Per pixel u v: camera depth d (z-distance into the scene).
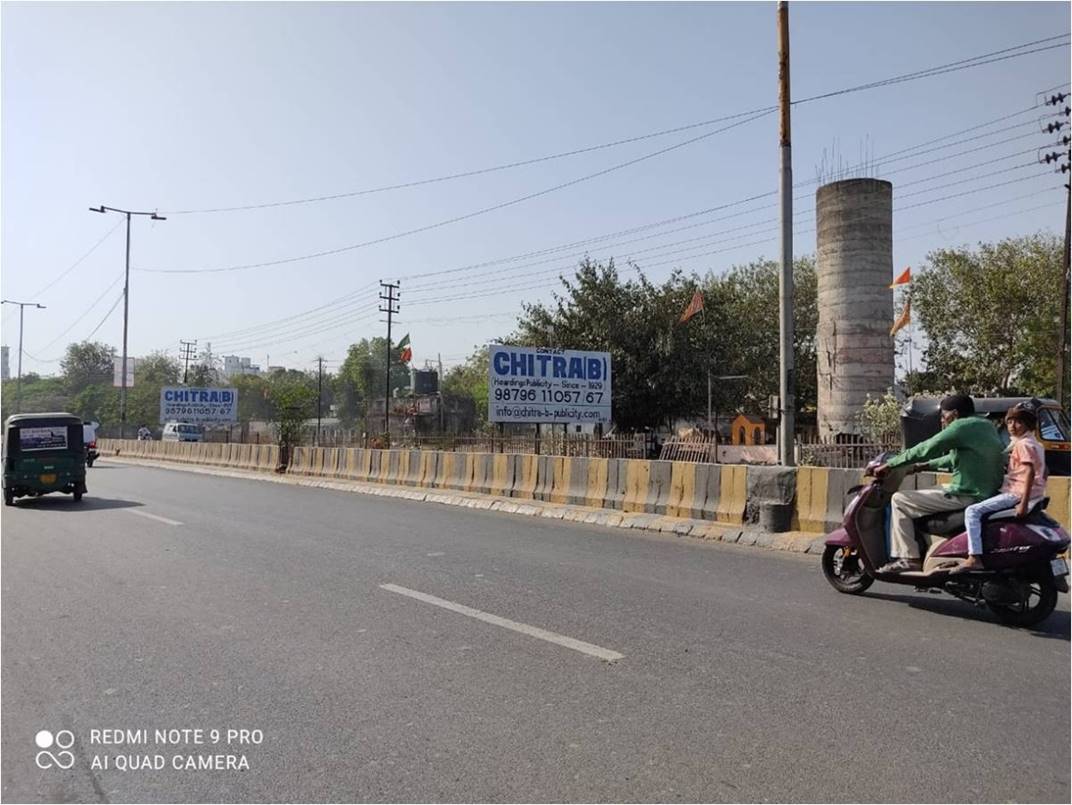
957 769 3.71
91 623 6.41
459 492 16.56
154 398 73.56
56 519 13.22
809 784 3.57
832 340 32.06
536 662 5.30
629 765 3.78
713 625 6.21
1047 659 5.36
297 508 14.86
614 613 6.59
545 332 36.03
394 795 3.52
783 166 12.14
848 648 5.60
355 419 67.44
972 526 6.29
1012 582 6.12
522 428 37.34
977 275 38.78
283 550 9.79
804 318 48.25
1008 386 39.22
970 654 5.46
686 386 34.00
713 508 11.43
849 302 31.59
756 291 49.47
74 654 5.61
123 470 28.31
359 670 5.18
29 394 91.31
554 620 6.36
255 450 25.67
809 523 10.27
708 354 34.88
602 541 10.59
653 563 8.91
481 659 5.38
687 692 4.73
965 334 40.53
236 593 7.41
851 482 9.90
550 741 4.05
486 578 8.03
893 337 32.06
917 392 41.62
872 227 31.41
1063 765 3.75
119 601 7.16
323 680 5.00
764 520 10.49
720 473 11.45
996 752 3.89
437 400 50.34
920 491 6.80
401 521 12.79
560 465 14.36
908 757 3.84
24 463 15.72
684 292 35.12
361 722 4.33
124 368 43.75
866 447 21.77
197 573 8.38
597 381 23.45
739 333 39.31
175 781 3.71
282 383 78.31
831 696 4.65
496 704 4.56
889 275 31.84
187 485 21.02
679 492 12.07
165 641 5.88
